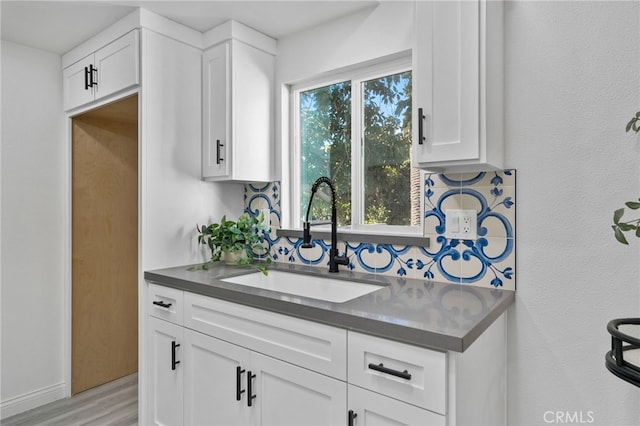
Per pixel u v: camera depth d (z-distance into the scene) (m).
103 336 2.70
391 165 1.95
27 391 2.35
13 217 2.29
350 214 2.09
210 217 2.31
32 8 1.91
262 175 2.25
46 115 2.41
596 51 1.39
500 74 1.50
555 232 1.46
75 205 2.54
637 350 1.08
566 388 1.44
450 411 1.06
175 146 2.12
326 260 2.10
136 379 2.78
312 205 2.26
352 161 2.07
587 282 1.41
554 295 1.46
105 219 2.69
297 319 1.38
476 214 1.62
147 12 1.96
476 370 1.22
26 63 2.33
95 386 2.65
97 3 1.88
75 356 2.55
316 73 2.12
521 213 1.53
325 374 1.30
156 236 2.05
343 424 1.26
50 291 2.45
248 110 2.16
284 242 2.29
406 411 1.12
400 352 1.13
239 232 2.13
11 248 2.29
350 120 2.09
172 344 1.85
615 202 1.36
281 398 1.43
